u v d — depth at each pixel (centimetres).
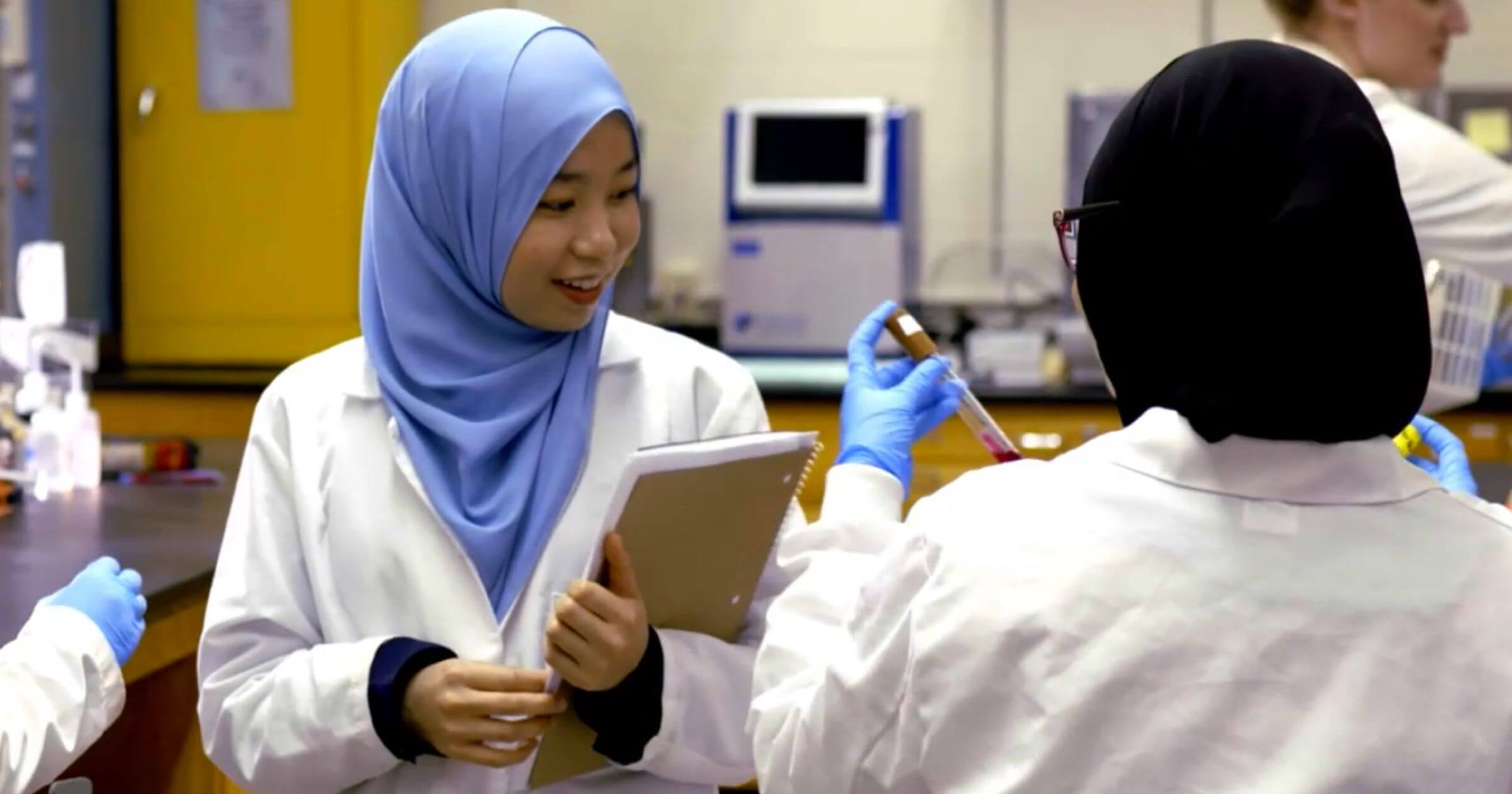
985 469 106
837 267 403
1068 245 107
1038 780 92
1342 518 95
